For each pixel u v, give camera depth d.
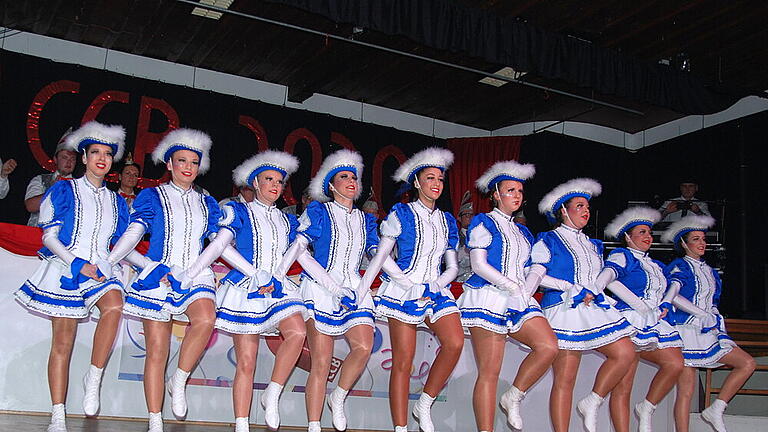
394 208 3.95
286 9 7.47
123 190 6.10
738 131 8.86
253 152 8.80
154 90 8.41
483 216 4.09
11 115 7.65
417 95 9.70
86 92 8.05
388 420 4.51
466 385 4.70
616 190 10.05
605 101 9.38
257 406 4.26
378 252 3.86
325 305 3.79
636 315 4.46
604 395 4.18
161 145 3.77
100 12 7.71
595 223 9.02
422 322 4.07
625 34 7.79
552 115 10.19
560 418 4.13
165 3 7.41
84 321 3.99
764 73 8.66
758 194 8.54
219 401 4.18
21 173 7.60
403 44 8.16
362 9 6.36
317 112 9.29
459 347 3.76
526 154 9.81
